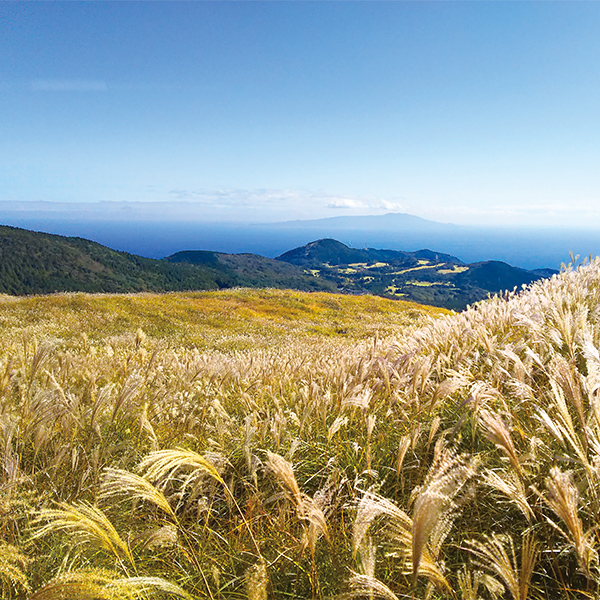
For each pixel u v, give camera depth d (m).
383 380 3.29
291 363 6.04
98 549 1.99
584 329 2.67
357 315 33.03
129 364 4.95
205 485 2.42
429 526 1.07
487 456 2.09
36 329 16.97
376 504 1.30
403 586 1.65
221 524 2.38
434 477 1.18
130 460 2.71
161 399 3.65
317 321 30.27
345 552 1.88
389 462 2.55
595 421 1.65
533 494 1.77
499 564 1.27
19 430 2.65
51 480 2.29
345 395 3.22
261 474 2.69
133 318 23.45
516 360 2.43
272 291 41.16
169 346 16.50
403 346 4.45
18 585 1.73
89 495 2.29
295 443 2.51
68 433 2.69
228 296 36.22
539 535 1.79
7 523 1.99
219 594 1.80
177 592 1.40
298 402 3.74
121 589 1.28
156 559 2.00
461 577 1.40
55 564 1.91
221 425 2.86
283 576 1.92
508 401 2.68
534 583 1.62
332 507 2.05
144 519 2.32
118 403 2.58
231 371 4.98
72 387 3.75
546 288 5.39
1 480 2.10
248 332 23.73
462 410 2.78
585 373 2.71
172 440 3.09
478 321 4.83
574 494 1.28
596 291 4.43
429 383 3.19
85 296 26.61
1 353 6.34
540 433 2.20
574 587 1.63
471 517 1.90
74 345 12.77
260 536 2.11
